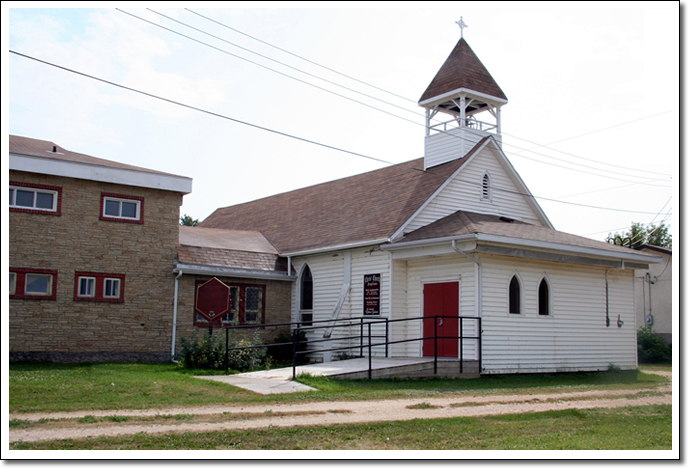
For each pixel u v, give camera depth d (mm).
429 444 10078
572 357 22750
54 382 15039
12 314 20156
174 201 23625
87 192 21828
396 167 29500
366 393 15156
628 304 25156
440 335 21703
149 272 22797
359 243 23547
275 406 13047
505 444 10203
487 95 26766
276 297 26375
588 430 11578
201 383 15906
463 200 25078
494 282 20906
